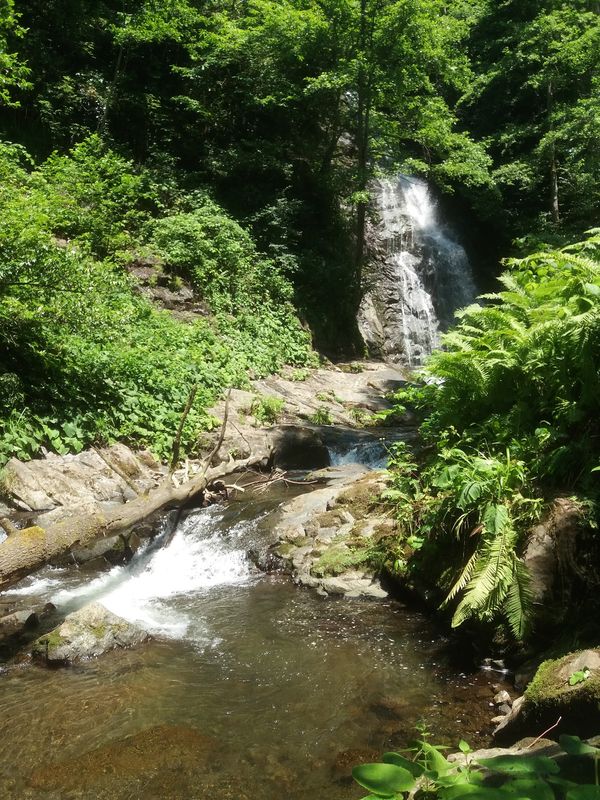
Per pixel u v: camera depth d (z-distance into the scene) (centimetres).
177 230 1496
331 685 401
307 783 305
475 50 2638
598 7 2353
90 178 1407
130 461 865
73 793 301
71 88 1664
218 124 1995
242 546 650
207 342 1338
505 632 420
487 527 424
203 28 1991
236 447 982
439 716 362
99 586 581
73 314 877
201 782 308
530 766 153
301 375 1501
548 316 529
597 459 448
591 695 287
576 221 2183
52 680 413
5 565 435
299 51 1847
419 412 1400
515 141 2323
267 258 1753
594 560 414
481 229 2548
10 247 812
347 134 2311
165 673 421
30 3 1702
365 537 579
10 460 766
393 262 2156
